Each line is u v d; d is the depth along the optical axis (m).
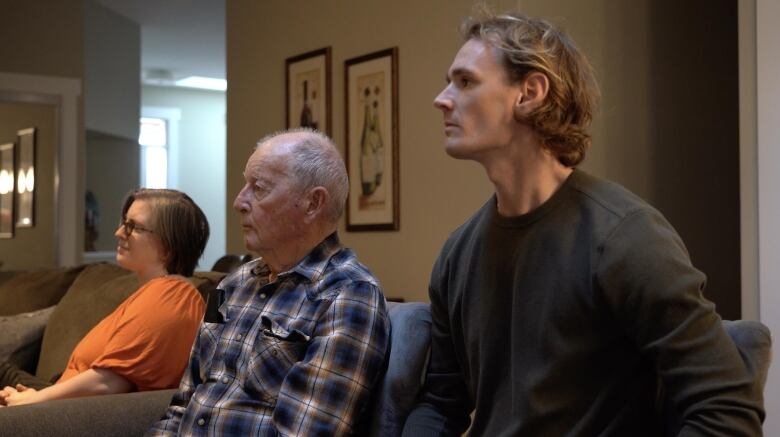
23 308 3.52
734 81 4.20
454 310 1.45
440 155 3.91
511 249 1.33
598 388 1.24
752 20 2.97
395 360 1.63
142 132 11.79
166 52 9.50
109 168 7.75
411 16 4.07
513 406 1.30
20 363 3.08
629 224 1.20
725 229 4.12
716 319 1.15
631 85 3.81
